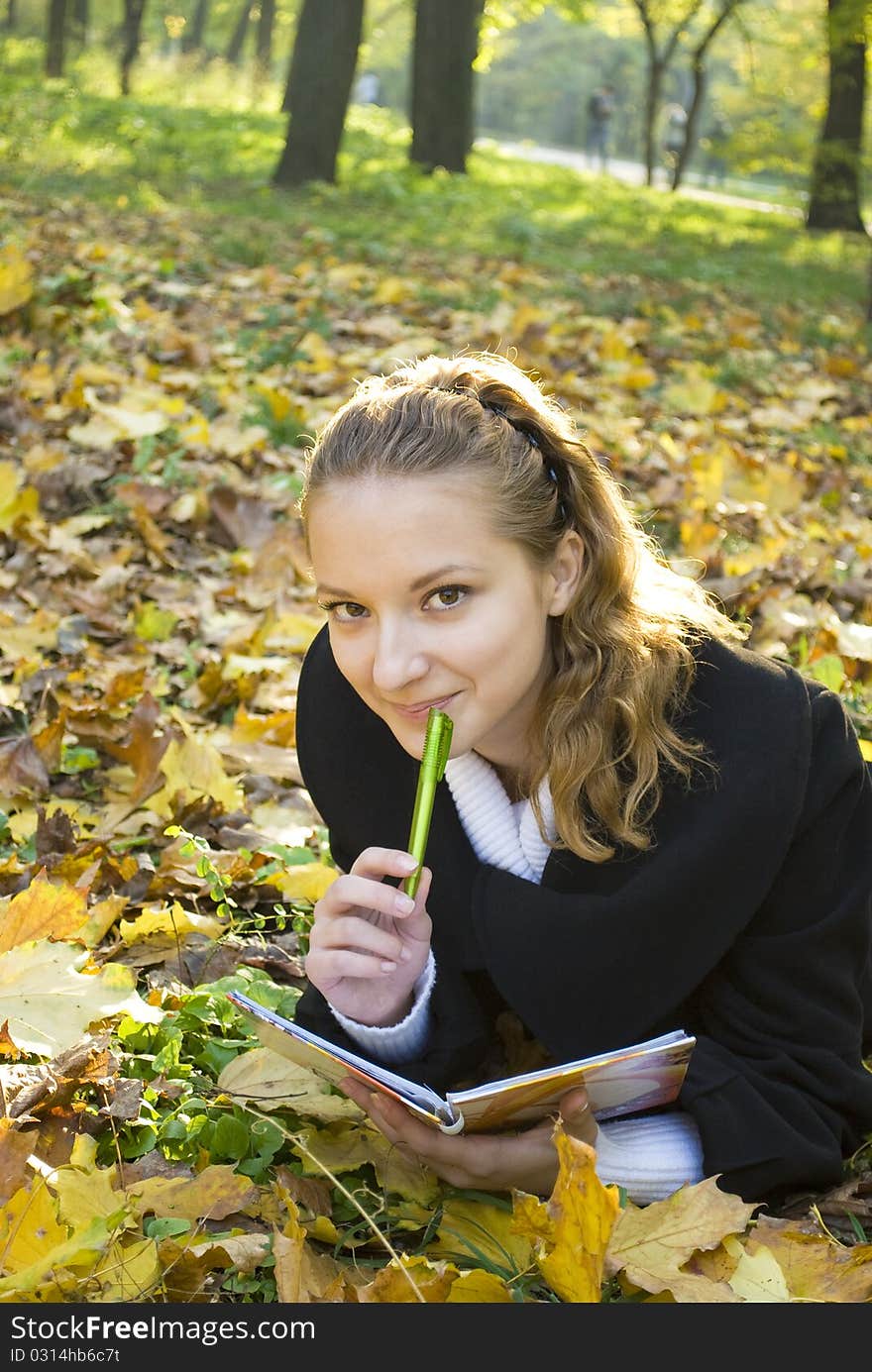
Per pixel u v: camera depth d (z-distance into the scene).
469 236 14.58
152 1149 2.10
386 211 16.02
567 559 1.97
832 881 2.11
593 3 29.27
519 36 69.69
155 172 15.28
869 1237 2.10
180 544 4.72
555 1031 2.04
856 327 11.33
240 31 44.56
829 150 20.33
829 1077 2.09
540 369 7.19
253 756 3.41
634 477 5.73
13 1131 1.91
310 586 4.54
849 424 7.45
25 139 14.09
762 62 28.50
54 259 7.98
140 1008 2.29
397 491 1.75
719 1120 2.01
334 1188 2.08
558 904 2.02
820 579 4.76
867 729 3.58
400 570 1.76
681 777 2.01
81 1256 1.76
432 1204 2.06
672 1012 2.10
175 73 32.84
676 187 28.09
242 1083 2.23
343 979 2.05
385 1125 2.07
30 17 42.16
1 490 4.55
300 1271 1.80
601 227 17.59
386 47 57.31
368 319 8.55
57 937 2.33
